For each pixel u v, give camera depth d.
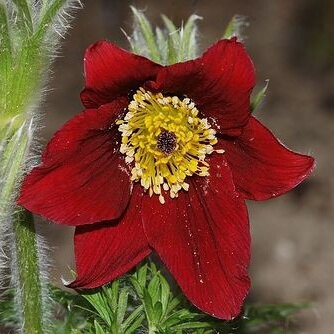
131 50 0.27
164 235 0.25
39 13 0.23
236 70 0.23
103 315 0.25
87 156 0.24
